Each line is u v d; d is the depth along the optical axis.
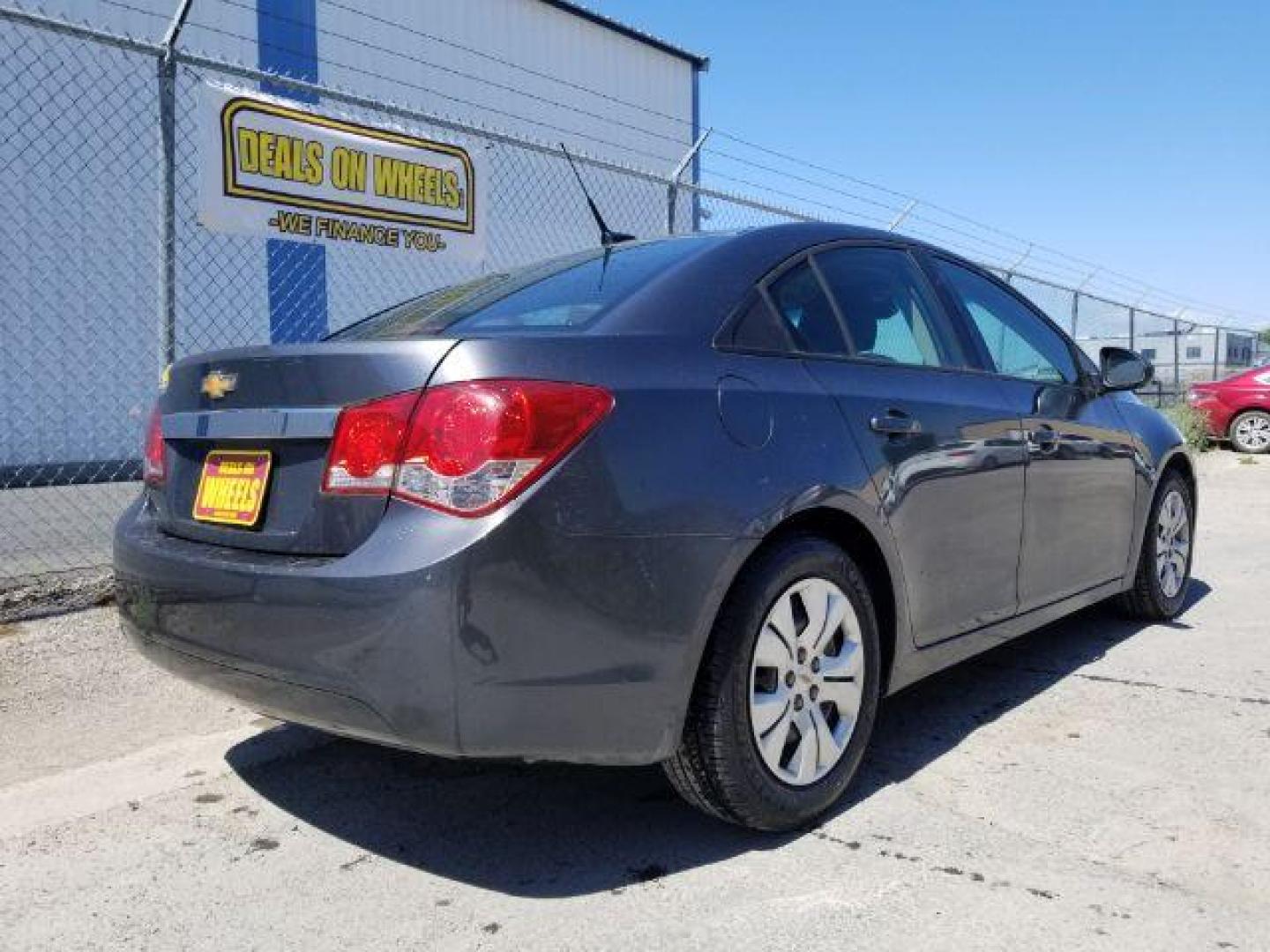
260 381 2.41
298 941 2.16
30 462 8.90
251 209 5.58
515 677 2.06
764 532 2.41
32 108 8.77
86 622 4.40
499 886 2.37
